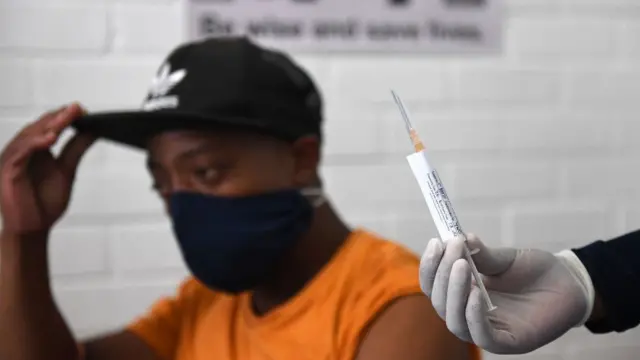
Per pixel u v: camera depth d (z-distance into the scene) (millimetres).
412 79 1438
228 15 1371
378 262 926
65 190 1035
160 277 1378
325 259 965
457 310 599
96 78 1346
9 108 1317
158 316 1146
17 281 1015
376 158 1428
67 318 1346
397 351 832
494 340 616
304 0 1392
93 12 1343
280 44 1388
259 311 1002
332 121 1411
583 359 1483
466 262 596
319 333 896
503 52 1477
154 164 993
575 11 1508
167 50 1364
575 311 667
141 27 1356
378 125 1427
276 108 945
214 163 924
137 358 1108
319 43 1400
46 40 1329
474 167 1469
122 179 1359
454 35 1452
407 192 1439
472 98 1465
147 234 1370
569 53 1507
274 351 925
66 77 1336
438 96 1449
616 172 1525
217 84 926
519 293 681
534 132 1493
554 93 1501
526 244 1488
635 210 1526
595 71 1519
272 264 950
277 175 945
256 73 943
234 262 938
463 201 1466
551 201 1501
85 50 1342
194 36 1365
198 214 935
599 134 1521
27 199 1009
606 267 687
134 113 911
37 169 1026
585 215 1514
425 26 1438
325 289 924
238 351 987
